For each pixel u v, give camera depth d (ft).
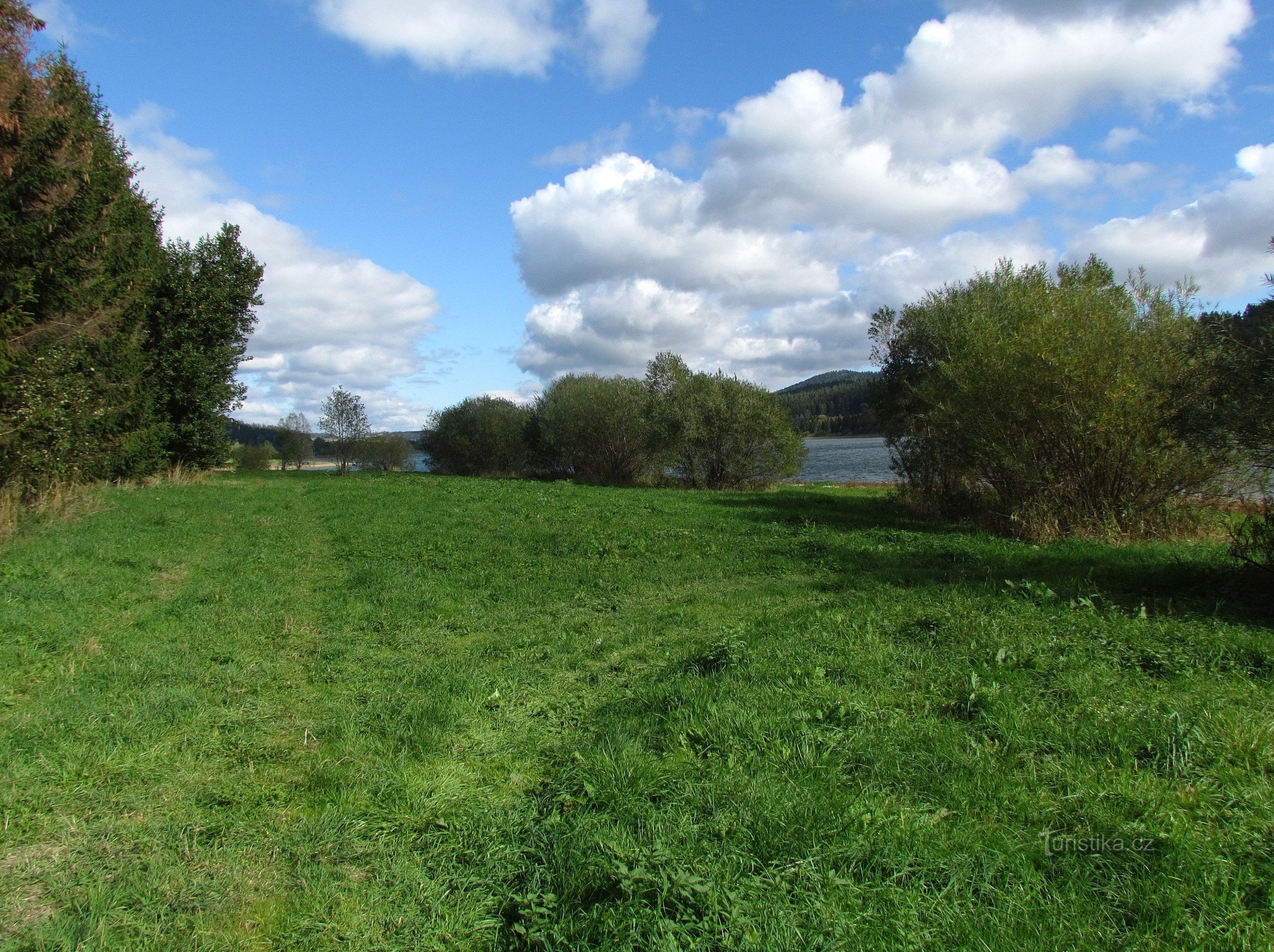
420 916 10.14
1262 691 15.25
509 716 17.90
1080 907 8.96
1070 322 45.34
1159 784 11.57
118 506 53.83
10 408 43.73
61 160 47.14
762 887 9.46
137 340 68.28
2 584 28.86
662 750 14.46
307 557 41.14
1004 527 49.65
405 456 163.32
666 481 119.24
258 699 19.42
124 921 10.08
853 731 13.97
